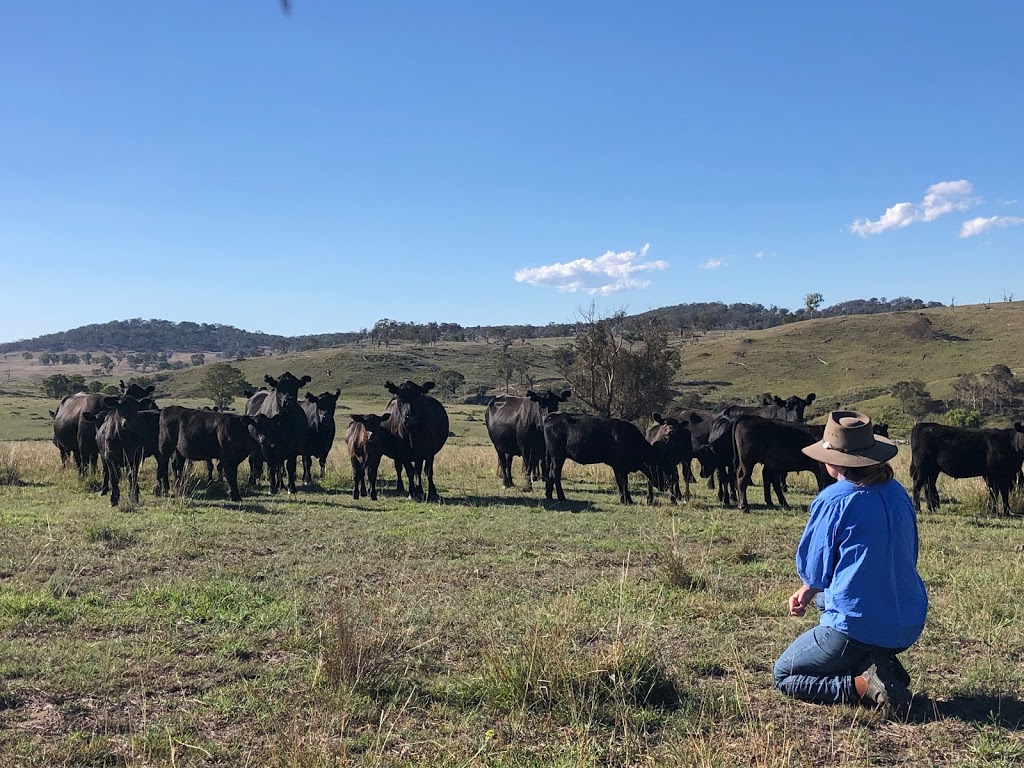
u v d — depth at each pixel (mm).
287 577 8922
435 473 23266
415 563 9836
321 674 5715
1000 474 15312
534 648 5711
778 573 9656
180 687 5645
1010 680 5914
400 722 5125
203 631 6902
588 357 54188
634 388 54125
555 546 11148
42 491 16844
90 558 9617
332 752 4570
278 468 17688
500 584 8766
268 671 5918
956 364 93312
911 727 5121
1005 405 71250
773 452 15375
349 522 13047
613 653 5652
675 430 17203
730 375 96188
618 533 12367
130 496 14758
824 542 5305
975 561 10344
